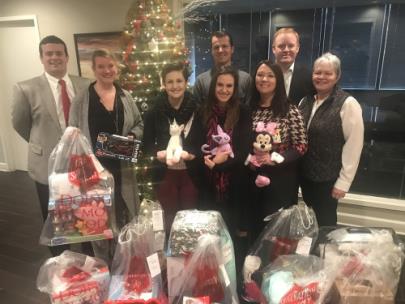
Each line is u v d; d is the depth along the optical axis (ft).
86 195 4.94
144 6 8.75
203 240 4.36
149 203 5.65
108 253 6.27
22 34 13.70
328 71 6.32
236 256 6.86
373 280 4.43
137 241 4.98
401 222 9.46
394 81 10.43
